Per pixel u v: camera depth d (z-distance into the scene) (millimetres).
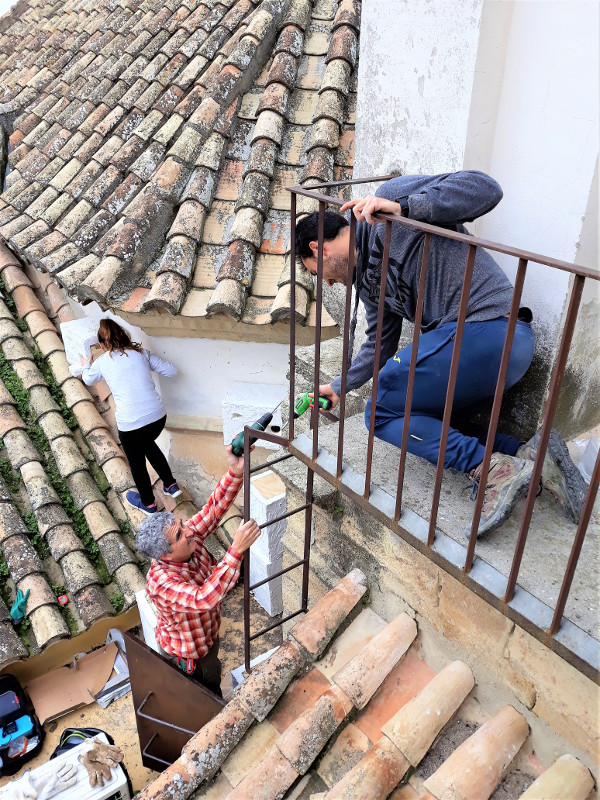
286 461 2699
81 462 4777
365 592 2473
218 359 4289
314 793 2064
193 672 3232
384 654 2238
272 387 4289
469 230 2254
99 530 4418
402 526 1926
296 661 2346
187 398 4570
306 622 2406
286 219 3863
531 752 1943
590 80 1793
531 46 1934
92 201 4562
